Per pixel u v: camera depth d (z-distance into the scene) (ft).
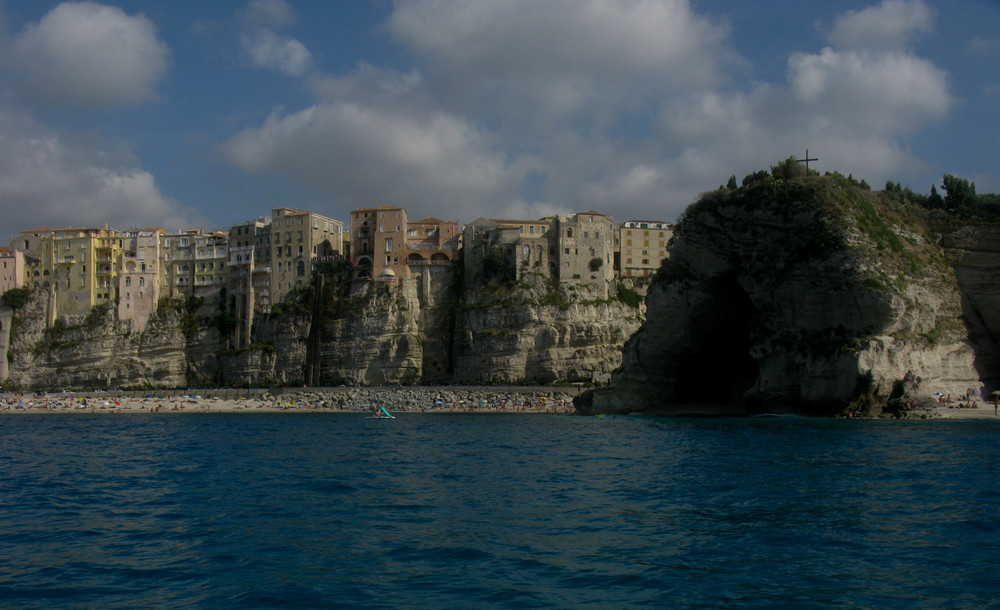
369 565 96.99
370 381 528.63
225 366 554.46
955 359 334.85
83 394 524.11
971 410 312.71
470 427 320.09
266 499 141.79
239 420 390.63
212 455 215.72
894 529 113.29
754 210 356.59
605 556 99.86
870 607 81.41
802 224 341.41
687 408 395.75
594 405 404.57
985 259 357.82
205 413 458.91
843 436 242.99
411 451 221.66
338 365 535.60
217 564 98.63
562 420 359.87
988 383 347.36
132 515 129.08
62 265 588.09
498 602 82.94
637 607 81.35
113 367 563.07
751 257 361.30
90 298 582.35
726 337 407.23
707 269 377.71
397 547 105.19
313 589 87.86
